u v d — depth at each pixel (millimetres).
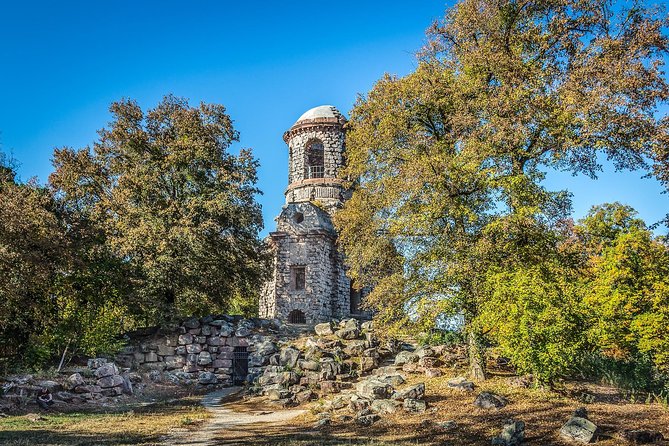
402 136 22266
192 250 30594
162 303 31344
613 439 12773
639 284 21078
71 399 21547
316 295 40375
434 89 20781
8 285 21281
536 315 16562
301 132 45531
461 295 19516
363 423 16281
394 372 23297
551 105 18172
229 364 31656
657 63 16516
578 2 19422
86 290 28031
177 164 33156
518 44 20453
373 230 23156
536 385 17688
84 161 33156
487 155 18672
